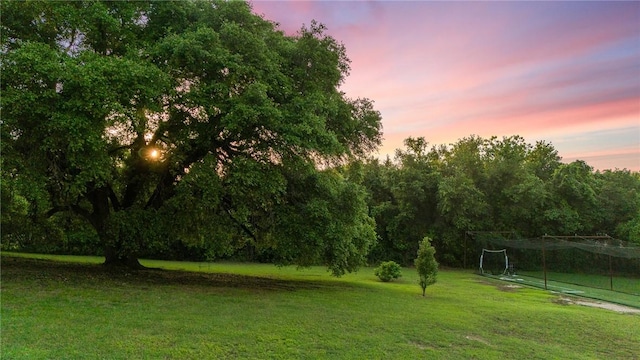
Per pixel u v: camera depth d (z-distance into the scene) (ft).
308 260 44.68
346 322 26.86
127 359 17.19
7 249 83.46
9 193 34.94
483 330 27.53
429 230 98.17
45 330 20.11
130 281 38.40
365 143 49.11
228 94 34.71
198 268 68.64
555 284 68.95
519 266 94.58
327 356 19.67
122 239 39.93
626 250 60.29
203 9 38.58
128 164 46.88
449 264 100.17
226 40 35.24
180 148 39.47
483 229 95.76
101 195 45.06
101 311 24.91
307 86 39.34
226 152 41.09
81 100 28.07
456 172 97.14
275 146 36.32
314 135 34.88
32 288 30.27
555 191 100.94
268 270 72.79
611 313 38.60
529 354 22.38
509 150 106.22
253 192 38.11
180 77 35.32
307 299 35.12
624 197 98.37
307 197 43.39
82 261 64.28
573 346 24.98
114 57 32.68
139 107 32.30
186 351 18.79
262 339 21.54
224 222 44.04
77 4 34.60
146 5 37.27
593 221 98.53
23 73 27.50
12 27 33.55
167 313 25.75
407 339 23.85
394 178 104.12
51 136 29.07
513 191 96.89
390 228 99.76
